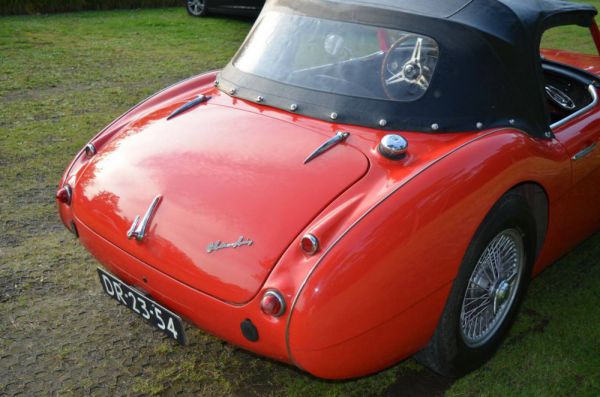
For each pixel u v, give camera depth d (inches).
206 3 435.2
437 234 82.4
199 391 99.3
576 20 124.6
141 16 433.4
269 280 77.2
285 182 86.7
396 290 79.7
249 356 107.7
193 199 87.4
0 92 238.2
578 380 104.3
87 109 225.3
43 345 107.0
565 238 122.6
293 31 113.3
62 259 132.6
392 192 82.0
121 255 91.1
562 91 148.1
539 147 102.4
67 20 398.6
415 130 96.7
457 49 100.6
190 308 85.0
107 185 96.5
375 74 102.1
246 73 114.3
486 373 105.5
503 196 93.4
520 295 109.0
